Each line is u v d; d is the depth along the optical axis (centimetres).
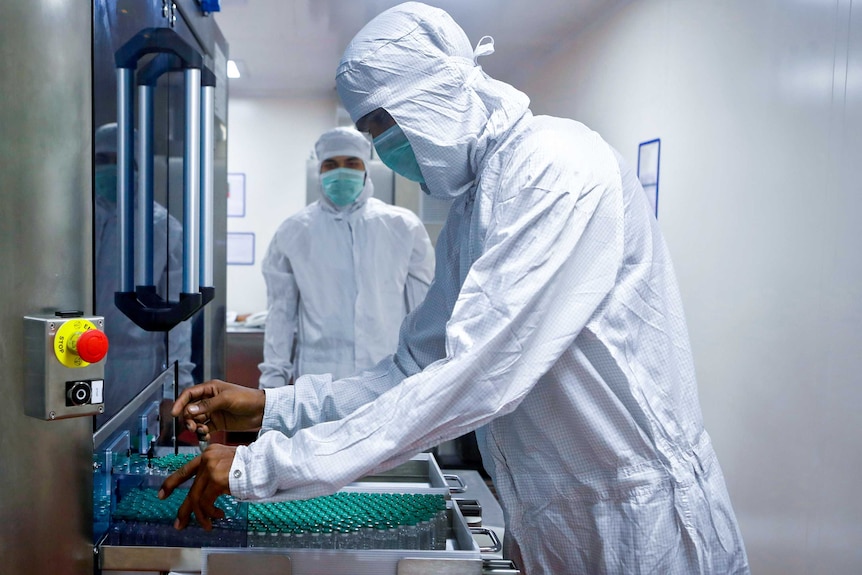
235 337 364
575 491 104
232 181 456
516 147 98
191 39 140
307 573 90
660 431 102
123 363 102
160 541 94
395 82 99
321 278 267
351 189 264
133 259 99
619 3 273
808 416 173
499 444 109
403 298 282
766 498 191
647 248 106
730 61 207
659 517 101
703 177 222
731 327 208
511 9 280
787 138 183
